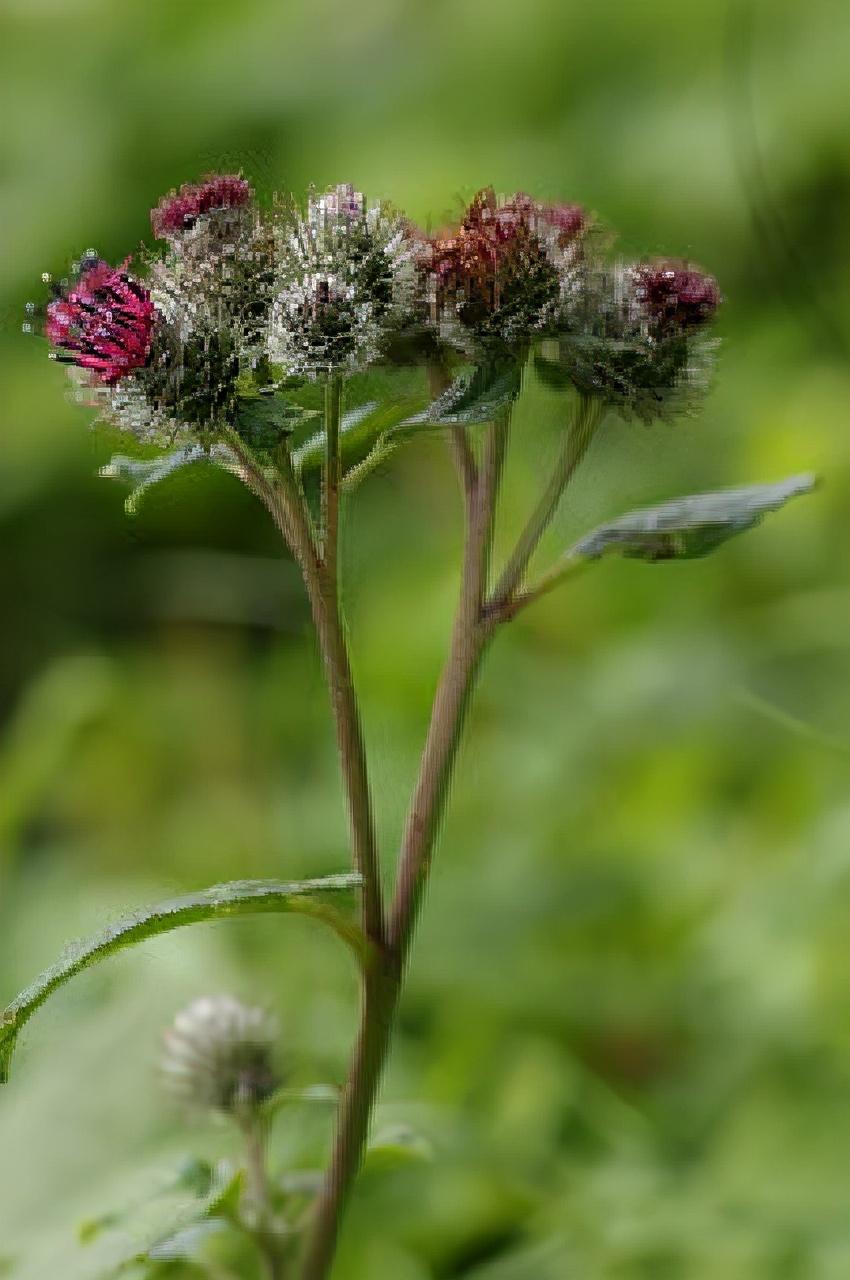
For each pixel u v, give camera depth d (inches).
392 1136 45.7
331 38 102.5
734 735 69.7
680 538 43.1
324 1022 54.1
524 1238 54.3
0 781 79.7
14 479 99.1
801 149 85.5
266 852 77.8
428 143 95.1
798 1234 52.6
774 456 75.1
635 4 94.3
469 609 43.6
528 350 43.4
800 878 59.4
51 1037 50.8
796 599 71.4
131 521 44.8
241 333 42.8
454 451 43.8
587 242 43.8
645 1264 52.7
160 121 101.5
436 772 43.6
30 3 106.4
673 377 43.6
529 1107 56.4
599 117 92.7
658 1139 56.3
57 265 45.0
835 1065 56.1
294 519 43.2
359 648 73.5
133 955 44.4
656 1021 62.1
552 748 72.1
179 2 105.2
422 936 63.8
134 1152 50.0
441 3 100.3
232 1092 45.1
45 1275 47.3
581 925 65.0
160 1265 45.1
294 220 43.1
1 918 71.7
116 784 86.0
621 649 74.2
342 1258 53.6
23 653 98.2
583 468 44.1
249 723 88.2
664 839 67.7
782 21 86.6
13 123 104.5
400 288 43.1
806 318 77.4
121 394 42.8
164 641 96.0
